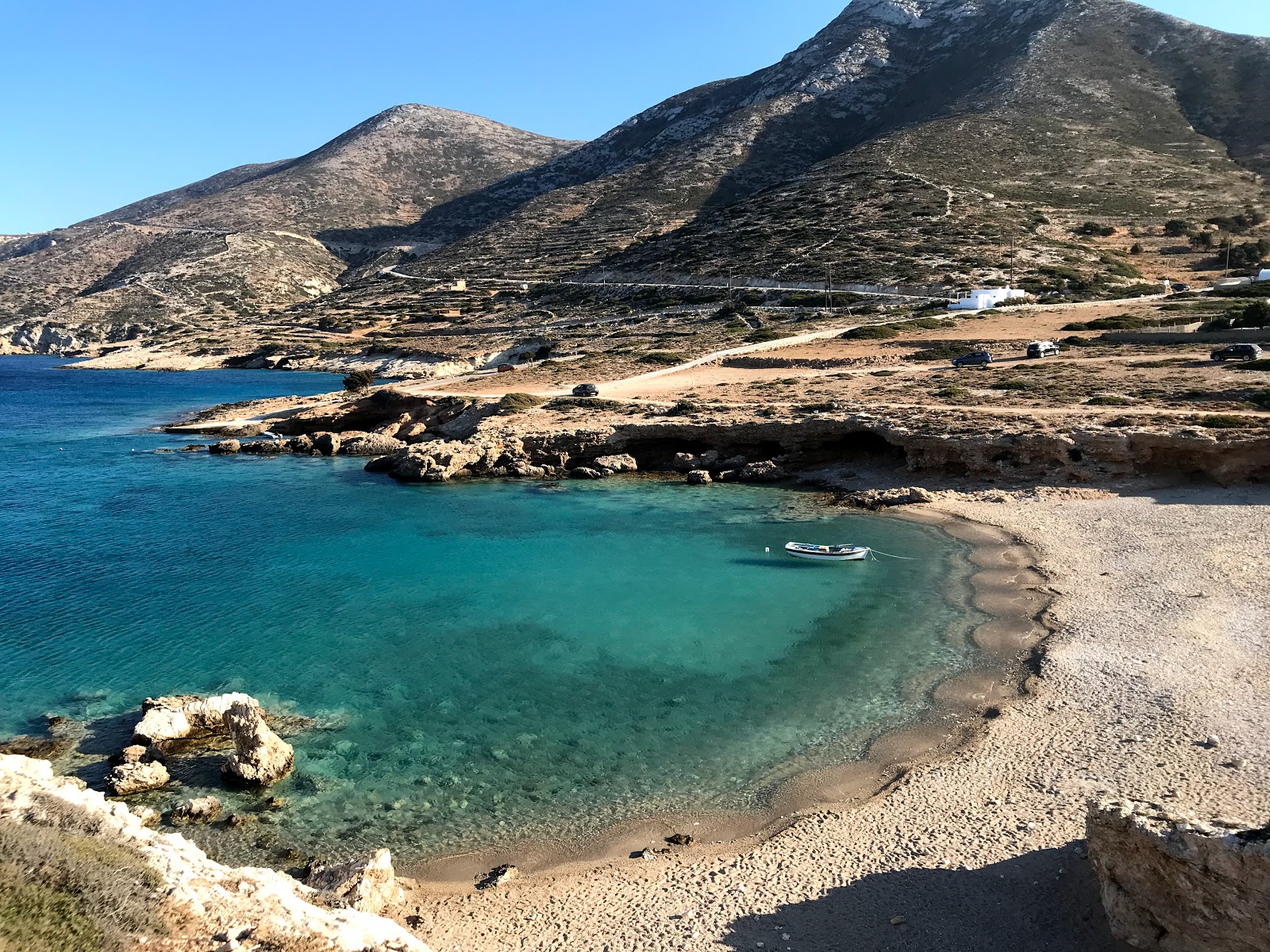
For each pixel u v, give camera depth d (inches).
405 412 2945.4
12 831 408.2
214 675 983.0
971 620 1083.9
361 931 453.7
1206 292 3814.0
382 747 818.8
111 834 452.1
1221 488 1556.3
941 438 1845.5
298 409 3388.3
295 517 1750.7
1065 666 900.0
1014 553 1333.7
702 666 983.6
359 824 695.7
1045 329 3353.8
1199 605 1025.5
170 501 1911.9
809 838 642.2
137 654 1045.8
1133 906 471.8
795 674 953.5
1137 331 3068.4
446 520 1708.9
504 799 726.5
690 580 1302.9
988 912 535.2
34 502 1904.5
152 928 391.5
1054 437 1715.1
